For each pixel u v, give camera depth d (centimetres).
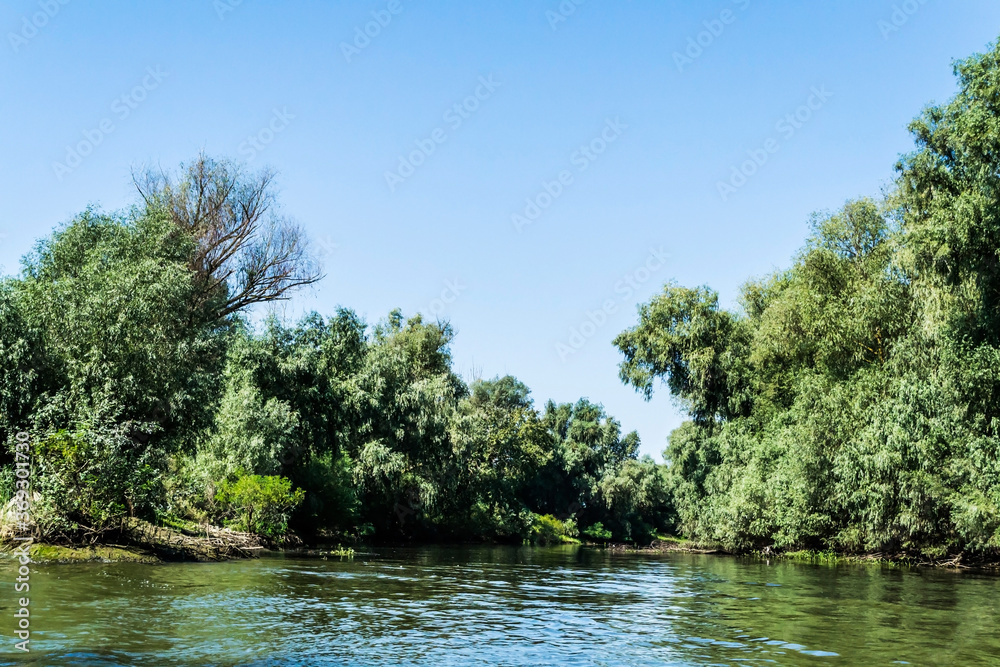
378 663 890
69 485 1927
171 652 892
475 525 6519
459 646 1020
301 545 3272
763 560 3562
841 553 3506
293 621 1159
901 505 2775
